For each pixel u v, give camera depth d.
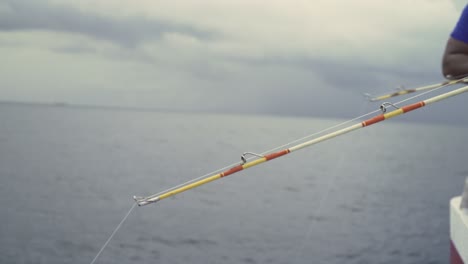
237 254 16.41
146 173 40.00
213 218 22.53
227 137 108.19
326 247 17.67
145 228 19.98
